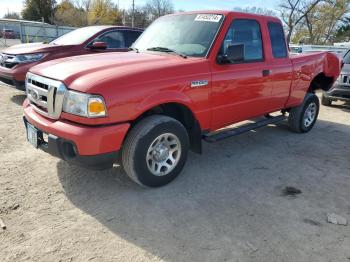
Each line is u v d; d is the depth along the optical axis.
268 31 4.95
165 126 3.59
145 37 4.86
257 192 3.86
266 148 5.39
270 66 4.91
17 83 7.20
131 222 3.16
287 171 4.51
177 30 4.53
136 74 3.37
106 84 3.16
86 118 3.13
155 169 3.73
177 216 3.29
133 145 3.44
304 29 46.53
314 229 3.17
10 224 3.04
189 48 4.20
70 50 7.49
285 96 5.44
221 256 2.75
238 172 4.39
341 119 7.72
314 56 6.05
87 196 3.58
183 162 3.95
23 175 3.96
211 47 4.07
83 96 3.12
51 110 3.37
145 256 2.72
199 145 4.16
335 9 43.69
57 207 3.35
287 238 3.02
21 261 2.60
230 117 4.50
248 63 4.56
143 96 3.36
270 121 5.47
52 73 3.50
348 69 8.42
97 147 3.15
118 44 8.12
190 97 3.80
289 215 3.40
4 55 7.45
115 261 2.65
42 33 31.62
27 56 7.14
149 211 3.35
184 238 2.96
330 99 8.77
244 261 2.71
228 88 4.24
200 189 3.86
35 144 3.66
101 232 3.00
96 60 3.83
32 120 3.59
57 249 2.75
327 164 4.83
